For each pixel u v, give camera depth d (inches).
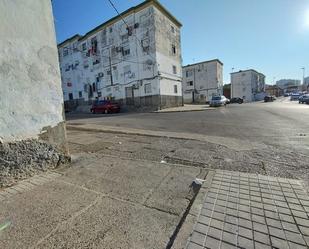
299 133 273.3
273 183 120.4
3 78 128.6
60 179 137.6
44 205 104.0
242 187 115.8
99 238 78.4
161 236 78.6
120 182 128.6
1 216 95.4
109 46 1068.5
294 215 88.7
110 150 210.7
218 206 96.7
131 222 87.7
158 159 175.3
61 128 165.9
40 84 150.3
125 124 437.7
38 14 149.5
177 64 1098.7
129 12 946.7
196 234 78.2
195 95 1856.5
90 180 133.6
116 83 1064.2
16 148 135.4
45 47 153.8
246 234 77.7
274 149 196.2
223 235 77.4
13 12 134.1
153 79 912.9
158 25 911.7
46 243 76.7
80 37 1251.8
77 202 106.0
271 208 94.5
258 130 305.1
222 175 133.1
